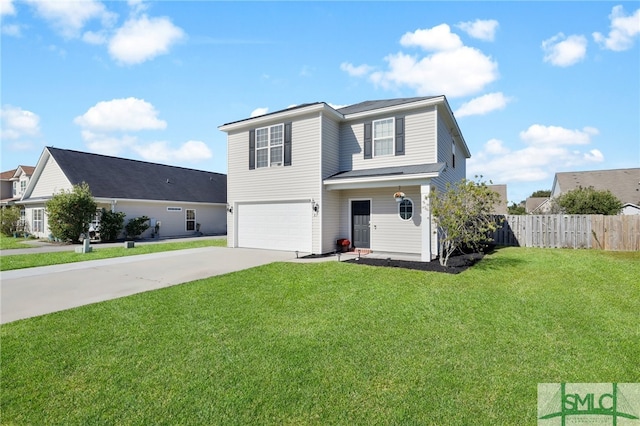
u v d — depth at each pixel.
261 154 13.77
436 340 4.19
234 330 4.62
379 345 4.06
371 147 12.55
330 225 12.52
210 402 2.92
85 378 3.37
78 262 10.74
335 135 13.04
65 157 21.20
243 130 14.31
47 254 12.93
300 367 3.53
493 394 3.00
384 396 2.98
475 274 7.95
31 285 7.52
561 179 31.53
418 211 11.39
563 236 13.65
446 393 3.02
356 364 3.58
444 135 12.81
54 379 3.36
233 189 14.64
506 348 3.93
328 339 4.25
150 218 22.39
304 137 12.44
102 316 5.28
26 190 23.33
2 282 7.84
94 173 21.41
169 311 5.50
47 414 2.80
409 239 11.57
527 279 7.41
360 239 12.69
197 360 3.72
